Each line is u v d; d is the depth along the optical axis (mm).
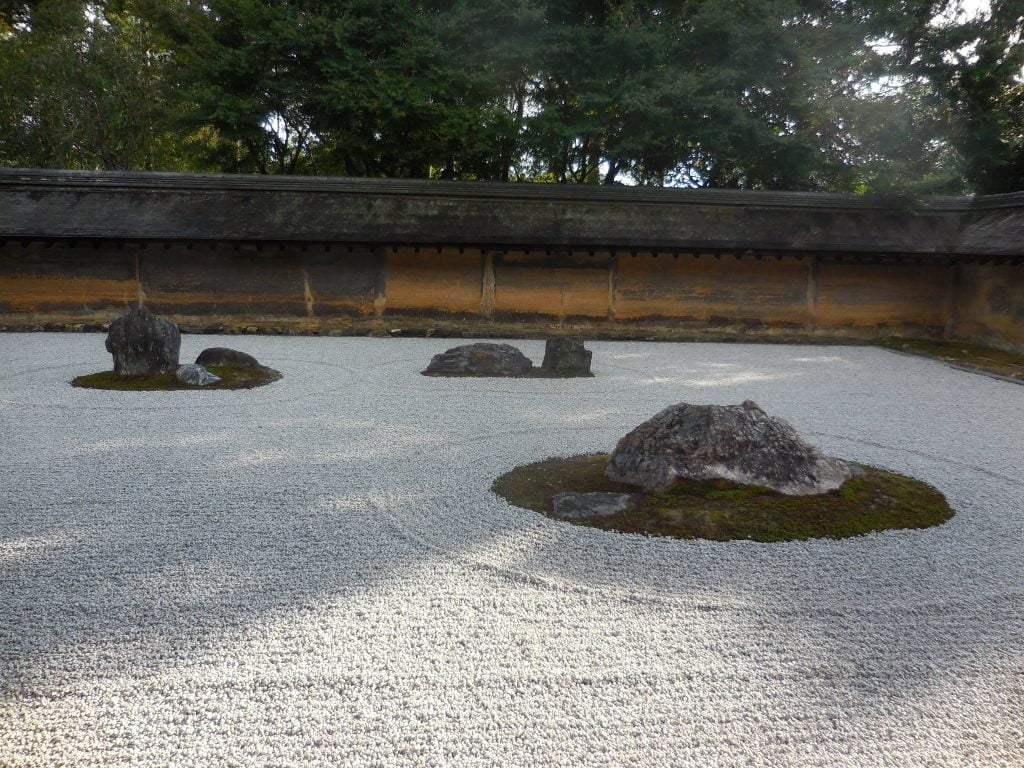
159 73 21875
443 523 4020
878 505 4230
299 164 22531
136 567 3354
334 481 4773
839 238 14266
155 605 2992
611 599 3123
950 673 2592
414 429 6375
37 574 3260
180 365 8812
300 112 19281
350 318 14750
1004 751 2162
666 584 3270
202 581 3225
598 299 14922
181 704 2344
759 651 2721
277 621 2881
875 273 14945
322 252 14562
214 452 5461
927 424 7008
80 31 21484
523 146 19156
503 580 3303
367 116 18312
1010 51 17297
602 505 4137
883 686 2506
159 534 3766
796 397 8398
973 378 10305
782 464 4363
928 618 3004
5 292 13961
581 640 2781
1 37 22812
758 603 3104
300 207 14523
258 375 8898
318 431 6227
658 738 2209
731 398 8227
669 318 14984
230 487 4590
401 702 2371
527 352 12297
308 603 3037
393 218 14391
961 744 2195
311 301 14664
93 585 3160
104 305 14242
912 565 3510
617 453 4633
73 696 2375
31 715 2275
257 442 5797
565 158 19641
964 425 6988
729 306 14969
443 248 14430
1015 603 3148
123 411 6930
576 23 18906
